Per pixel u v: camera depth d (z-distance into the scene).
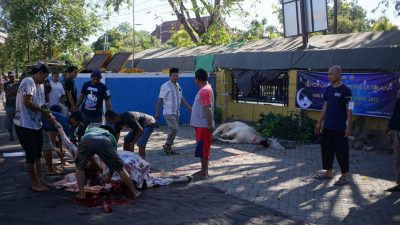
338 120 6.89
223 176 7.49
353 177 7.41
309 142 11.06
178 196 6.21
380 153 9.63
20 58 30.66
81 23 29.44
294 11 13.67
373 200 6.13
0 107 22.72
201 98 7.09
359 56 10.99
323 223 5.24
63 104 9.66
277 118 11.91
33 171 6.48
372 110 10.67
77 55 35.81
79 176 6.00
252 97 14.77
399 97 6.48
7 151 9.68
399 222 5.27
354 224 5.21
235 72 15.16
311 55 12.22
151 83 14.72
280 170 7.95
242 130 11.04
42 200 6.02
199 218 5.32
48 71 6.55
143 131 8.05
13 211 5.57
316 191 6.58
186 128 14.07
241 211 5.60
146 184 6.63
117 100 14.34
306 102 12.38
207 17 25.39
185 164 8.48
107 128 6.50
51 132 7.80
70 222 5.19
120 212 5.54
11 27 29.69
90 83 8.57
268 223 5.20
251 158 9.06
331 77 6.93
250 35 24.92
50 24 28.73
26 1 27.80
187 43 26.86
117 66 18.58
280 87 13.64
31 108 6.30
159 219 5.29
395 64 10.27
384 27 25.28
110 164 5.97
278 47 14.38
